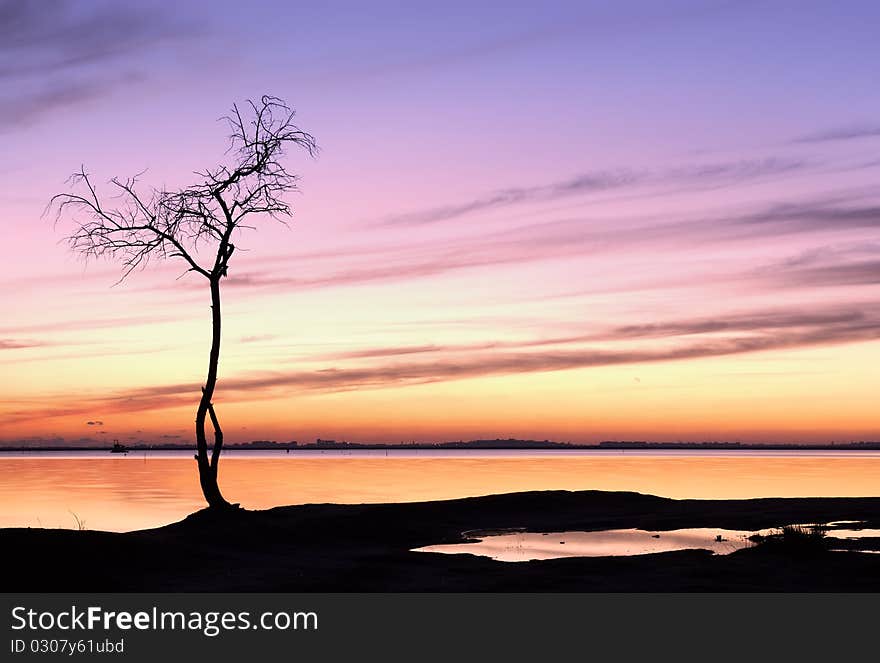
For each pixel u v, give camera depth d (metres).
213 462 28.23
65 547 18.84
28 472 94.62
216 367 28.72
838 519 27.91
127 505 43.94
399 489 57.75
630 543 23.94
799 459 156.25
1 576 17.22
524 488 57.81
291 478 78.00
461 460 160.75
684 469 95.69
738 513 30.06
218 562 20.17
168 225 28.64
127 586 17.33
